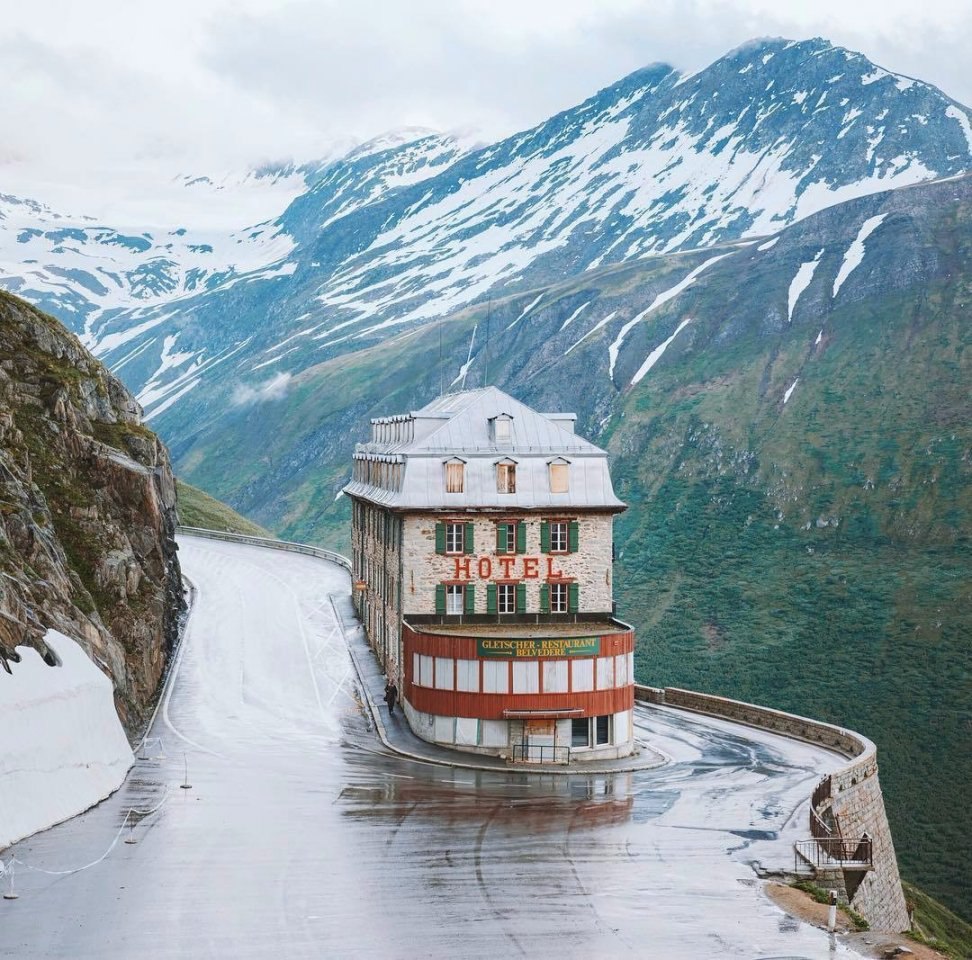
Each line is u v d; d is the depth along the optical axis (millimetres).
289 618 84812
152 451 71250
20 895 30266
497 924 29609
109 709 46031
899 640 186625
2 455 56031
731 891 33438
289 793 43812
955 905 114312
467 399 70375
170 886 31547
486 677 55375
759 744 61438
